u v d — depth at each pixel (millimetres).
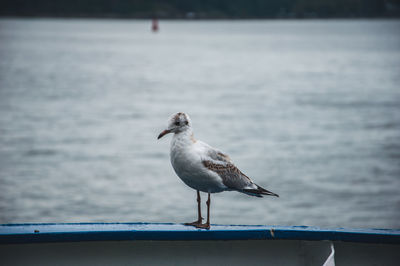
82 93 53719
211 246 5074
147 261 5031
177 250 5055
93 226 5082
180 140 5609
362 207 20188
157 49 137250
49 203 20031
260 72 78375
